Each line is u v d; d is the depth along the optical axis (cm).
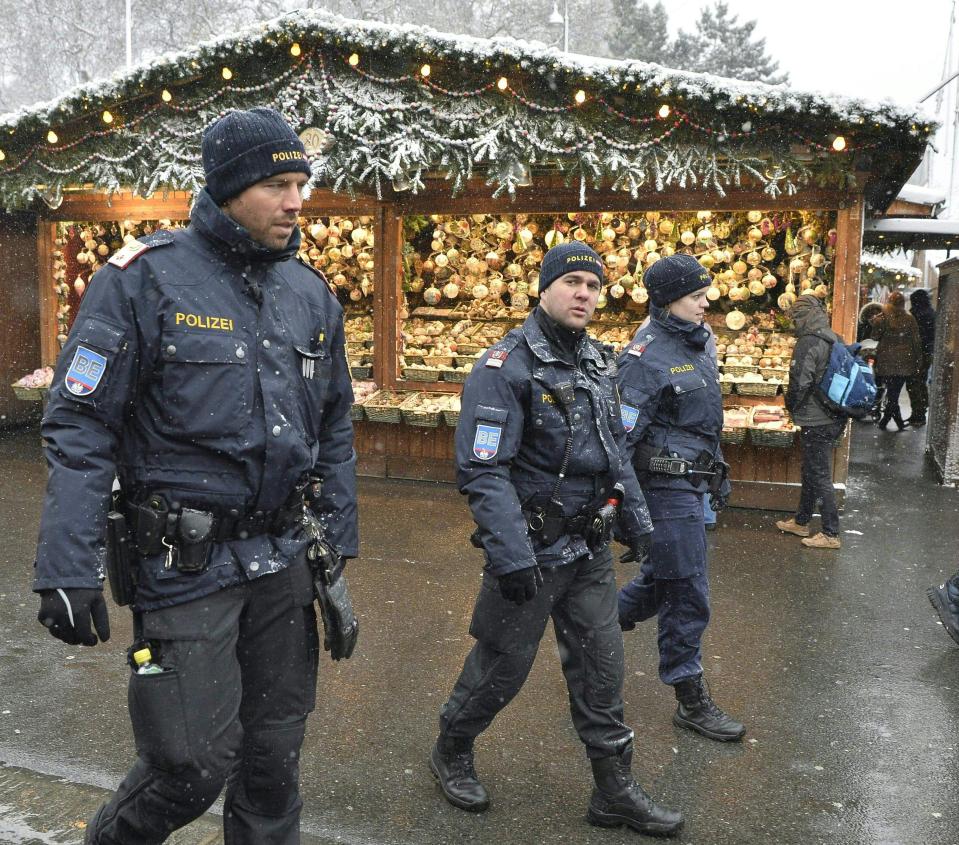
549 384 277
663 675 364
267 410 209
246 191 206
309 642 226
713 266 827
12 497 723
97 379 197
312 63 698
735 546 638
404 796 308
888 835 293
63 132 778
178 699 202
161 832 213
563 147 688
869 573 583
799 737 361
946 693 405
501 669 289
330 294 238
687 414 350
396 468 825
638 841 287
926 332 1227
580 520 283
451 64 683
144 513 204
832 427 631
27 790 292
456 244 866
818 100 643
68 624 189
